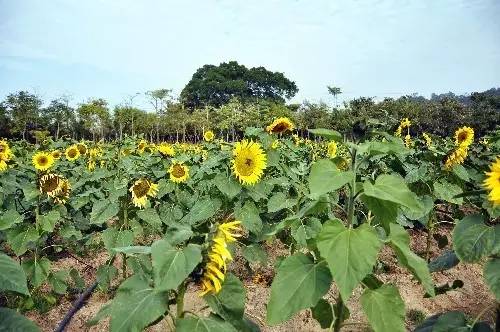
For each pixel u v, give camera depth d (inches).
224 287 93.4
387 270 252.7
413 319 195.6
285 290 90.9
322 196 98.0
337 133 100.7
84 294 216.1
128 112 1905.8
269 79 4168.3
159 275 79.9
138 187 209.9
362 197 95.9
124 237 204.8
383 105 1450.5
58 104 1852.9
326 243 86.1
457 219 277.4
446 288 117.0
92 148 544.7
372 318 88.6
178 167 273.6
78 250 285.0
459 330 96.3
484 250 98.0
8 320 79.4
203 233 94.7
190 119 2107.5
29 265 193.9
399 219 261.9
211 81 3949.3
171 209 259.1
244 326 93.8
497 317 98.8
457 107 1689.2
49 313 204.7
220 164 222.2
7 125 1684.3
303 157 387.9
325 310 109.6
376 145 97.2
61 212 254.2
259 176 207.3
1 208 255.3
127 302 87.7
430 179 247.0
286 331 183.5
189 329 86.9
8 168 323.6
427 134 313.4
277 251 300.0
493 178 104.6
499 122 1672.0
